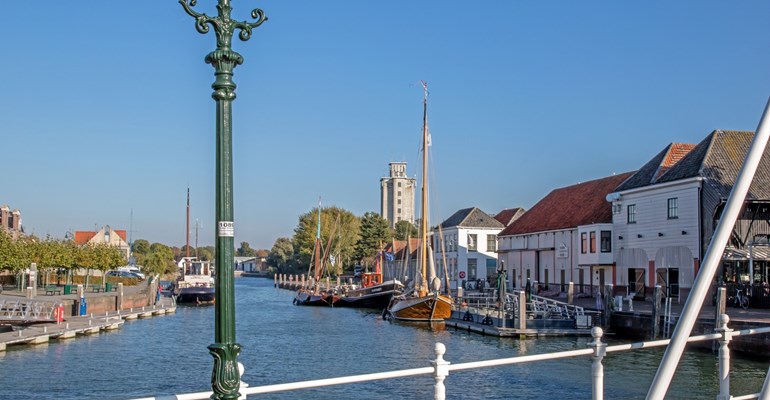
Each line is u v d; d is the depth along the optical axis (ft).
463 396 75.20
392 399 74.79
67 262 231.09
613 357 98.17
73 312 164.45
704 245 146.82
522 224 251.80
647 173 174.91
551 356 24.77
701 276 18.70
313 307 244.83
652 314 112.47
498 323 135.74
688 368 87.15
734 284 130.11
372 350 118.83
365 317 195.72
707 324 99.66
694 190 150.51
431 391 78.54
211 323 169.27
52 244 230.48
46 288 203.41
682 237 154.20
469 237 288.30
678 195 156.25
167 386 86.02
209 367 100.53
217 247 19.36
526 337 127.24
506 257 261.44
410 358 108.78
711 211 145.59
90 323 145.07
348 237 425.69
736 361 91.97
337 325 167.63
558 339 124.57
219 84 19.58
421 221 183.32
